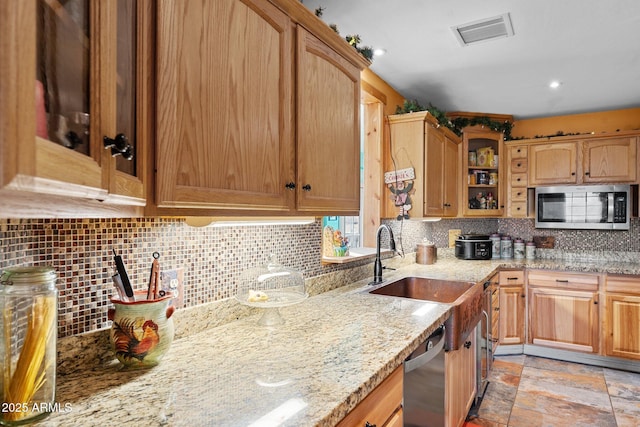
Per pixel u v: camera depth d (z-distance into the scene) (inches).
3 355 30.3
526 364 131.0
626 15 80.0
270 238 70.2
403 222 129.1
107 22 23.6
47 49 18.2
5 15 14.1
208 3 38.0
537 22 83.2
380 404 44.5
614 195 136.2
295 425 30.5
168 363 43.8
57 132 19.0
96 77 22.6
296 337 53.6
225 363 43.9
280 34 49.6
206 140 37.7
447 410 70.4
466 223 166.2
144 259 47.8
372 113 115.8
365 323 60.6
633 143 134.2
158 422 30.8
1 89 14.0
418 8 78.4
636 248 142.3
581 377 120.0
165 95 33.0
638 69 109.3
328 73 61.0
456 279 103.3
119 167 27.0
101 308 43.0
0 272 32.5
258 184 45.3
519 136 163.2
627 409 99.0
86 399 34.7
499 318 138.9
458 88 125.3
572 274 133.7
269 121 47.2
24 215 18.1
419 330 57.0
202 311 55.4
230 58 40.9
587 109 148.5
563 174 145.2
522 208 152.6
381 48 96.3
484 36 90.0
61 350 39.2
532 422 92.8
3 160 14.2
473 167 151.3
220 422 30.9
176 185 34.3
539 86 123.2
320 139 58.6
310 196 55.9
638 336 123.6
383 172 115.6
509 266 139.6
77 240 40.6
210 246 57.4
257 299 57.2
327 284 86.0
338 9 78.7
